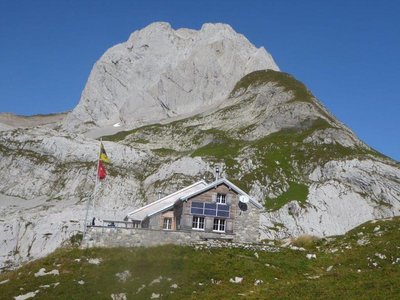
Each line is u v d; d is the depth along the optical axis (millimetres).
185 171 155375
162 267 40031
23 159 180125
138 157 179875
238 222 57688
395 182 146125
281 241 55656
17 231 125125
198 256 42656
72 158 180125
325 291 32781
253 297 33406
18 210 148500
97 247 45125
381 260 39781
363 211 131625
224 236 55469
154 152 193250
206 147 192125
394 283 32562
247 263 41625
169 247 44250
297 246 50250
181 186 147375
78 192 161875
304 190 143125
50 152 184125
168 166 160000
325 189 138125
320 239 51938
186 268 40062
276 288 35094
